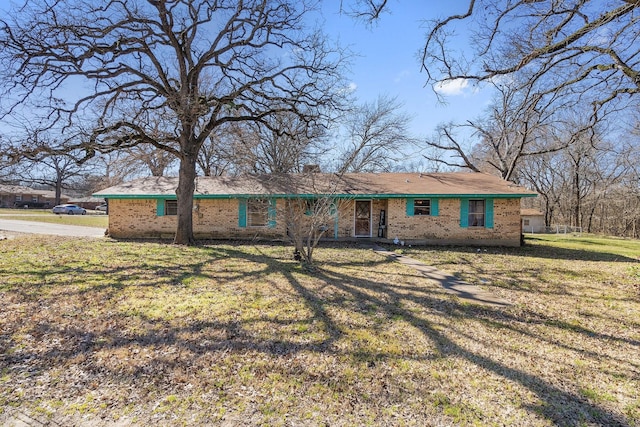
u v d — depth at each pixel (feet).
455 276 28.99
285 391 10.98
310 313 18.40
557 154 101.19
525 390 11.35
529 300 21.99
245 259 34.19
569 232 98.32
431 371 12.50
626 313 19.51
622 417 10.00
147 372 11.96
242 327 16.26
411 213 50.70
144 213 53.16
